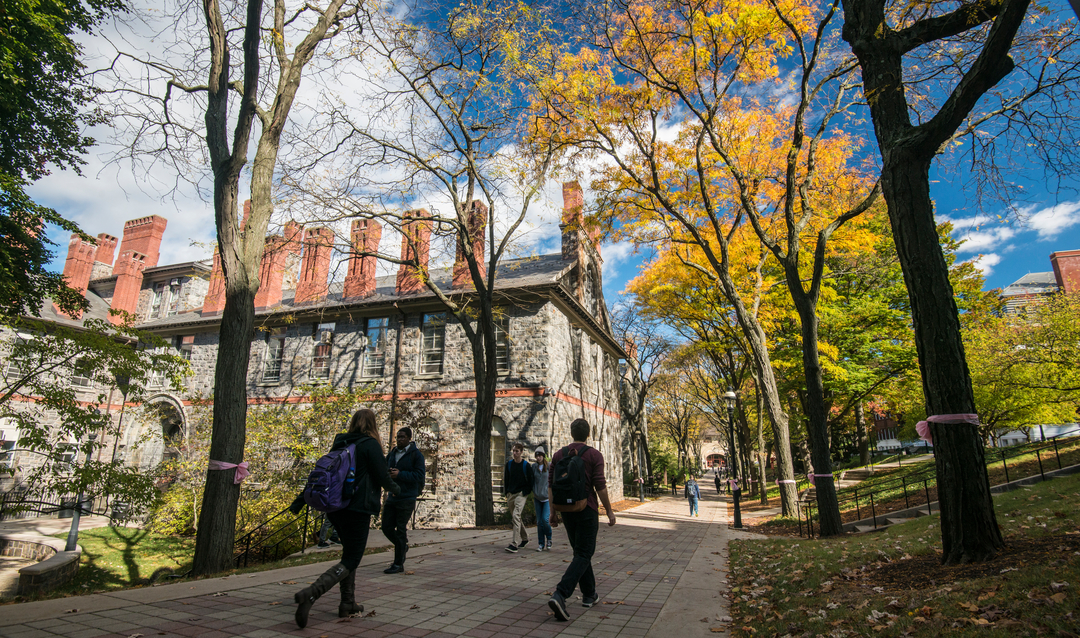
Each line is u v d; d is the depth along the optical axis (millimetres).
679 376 45000
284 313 23734
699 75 14781
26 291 14094
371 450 4590
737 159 16328
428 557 8375
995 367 18594
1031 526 6844
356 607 4586
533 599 5520
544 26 14109
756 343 16266
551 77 15125
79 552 12625
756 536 13875
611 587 6352
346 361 23594
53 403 10117
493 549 9555
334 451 4500
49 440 22719
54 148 14648
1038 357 18109
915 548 7074
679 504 30688
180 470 17641
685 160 16688
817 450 12781
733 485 16781
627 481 37625
